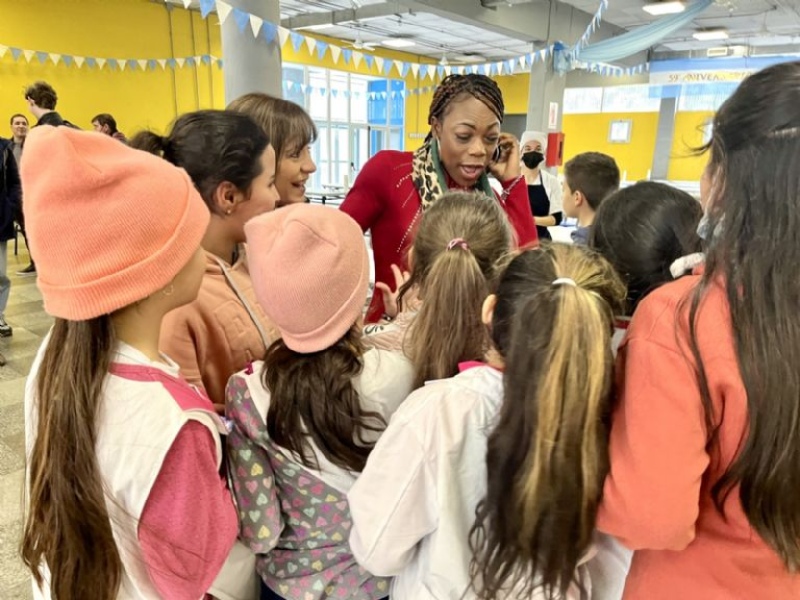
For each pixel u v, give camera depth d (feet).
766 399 1.90
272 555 2.81
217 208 3.06
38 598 2.57
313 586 2.72
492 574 2.34
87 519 2.12
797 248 1.84
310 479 2.64
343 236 2.63
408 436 2.45
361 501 2.51
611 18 27.94
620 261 3.08
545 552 2.22
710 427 2.05
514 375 2.21
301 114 4.03
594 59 23.85
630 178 44.78
